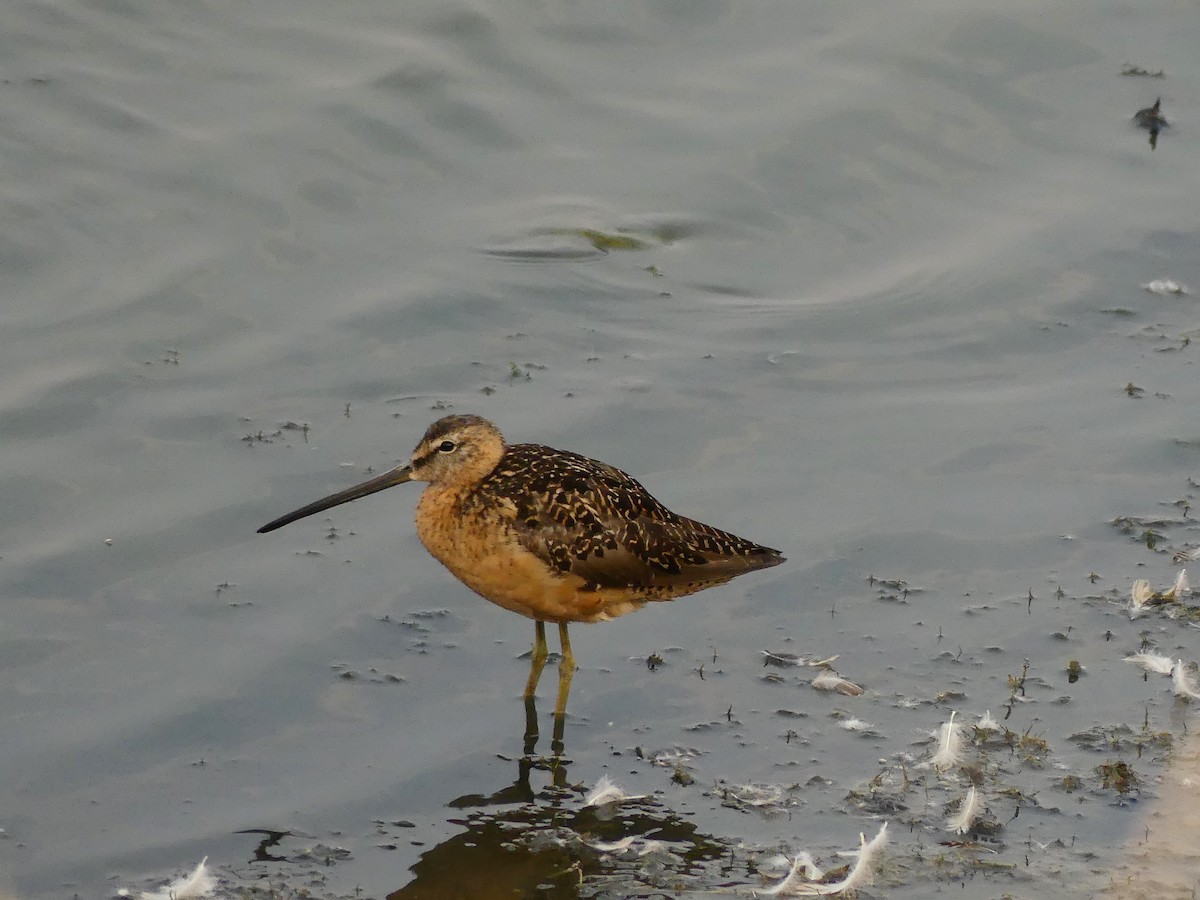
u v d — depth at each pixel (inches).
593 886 364.8
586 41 784.3
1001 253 679.7
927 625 469.7
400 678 443.8
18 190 647.1
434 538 444.8
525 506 432.5
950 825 386.3
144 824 381.1
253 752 410.0
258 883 361.4
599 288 645.3
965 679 446.0
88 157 669.9
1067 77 789.2
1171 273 671.1
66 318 588.4
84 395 548.7
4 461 514.0
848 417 575.5
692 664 455.8
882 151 737.0
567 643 444.1
